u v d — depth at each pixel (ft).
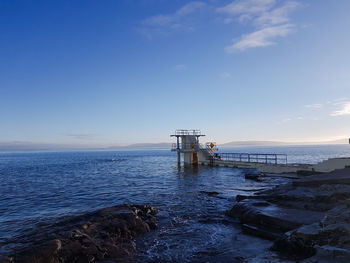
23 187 88.99
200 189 72.90
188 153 152.66
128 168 167.73
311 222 30.55
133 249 29.84
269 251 26.37
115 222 34.47
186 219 42.29
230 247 29.58
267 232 32.24
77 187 85.81
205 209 48.75
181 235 34.68
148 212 44.29
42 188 85.61
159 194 67.26
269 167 103.24
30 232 36.63
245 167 119.85
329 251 20.63
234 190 69.41
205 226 38.45
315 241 22.95
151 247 30.63
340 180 46.83
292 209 37.86
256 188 71.72
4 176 130.11
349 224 23.62
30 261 23.43
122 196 66.85
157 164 205.36
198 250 29.30
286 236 25.71
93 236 30.94
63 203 60.39
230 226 38.01
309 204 38.40
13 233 36.88
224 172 114.52
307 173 86.43
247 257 26.02
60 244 26.48
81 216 38.68
